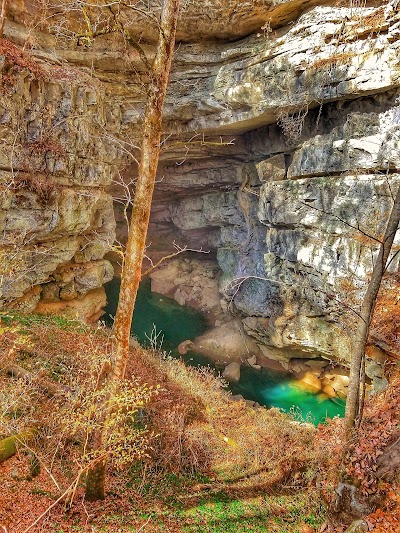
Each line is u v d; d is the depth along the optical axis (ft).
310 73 48.80
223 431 39.60
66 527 21.47
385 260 23.86
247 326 67.21
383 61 42.80
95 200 53.42
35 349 37.22
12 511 21.43
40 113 45.85
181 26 57.36
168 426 34.22
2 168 42.60
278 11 53.98
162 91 19.27
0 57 41.22
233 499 28.60
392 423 28.32
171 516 25.25
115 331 21.35
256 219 67.67
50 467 25.29
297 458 34.30
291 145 57.72
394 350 40.22
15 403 26.63
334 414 52.21
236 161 70.33
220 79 57.52
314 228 51.26
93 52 52.21
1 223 42.47
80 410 24.03
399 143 42.29
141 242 20.40
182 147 67.10
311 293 52.49
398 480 23.56
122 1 18.40
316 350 54.70
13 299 46.65
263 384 60.13
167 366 50.37
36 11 49.14
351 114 47.96
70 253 52.60
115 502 24.85
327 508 26.50
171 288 84.43
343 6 48.49
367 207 44.37
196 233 84.69
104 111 55.88
